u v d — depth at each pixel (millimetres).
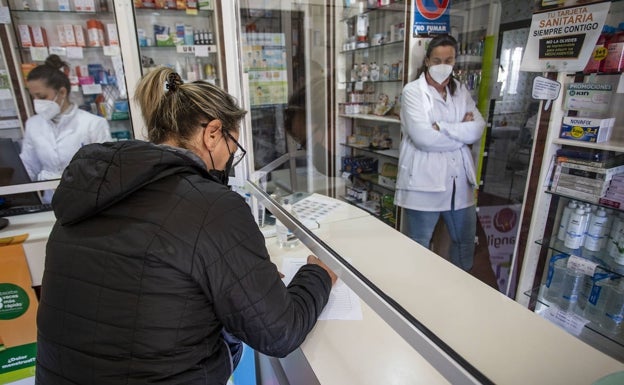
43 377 700
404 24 2111
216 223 637
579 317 943
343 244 1080
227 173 916
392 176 1832
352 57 2547
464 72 1766
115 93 2381
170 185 656
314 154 2143
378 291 773
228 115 825
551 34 1227
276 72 2230
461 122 1577
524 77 1605
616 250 1130
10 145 1673
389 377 755
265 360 1256
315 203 1542
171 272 609
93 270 626
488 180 1628
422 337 610
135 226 621
